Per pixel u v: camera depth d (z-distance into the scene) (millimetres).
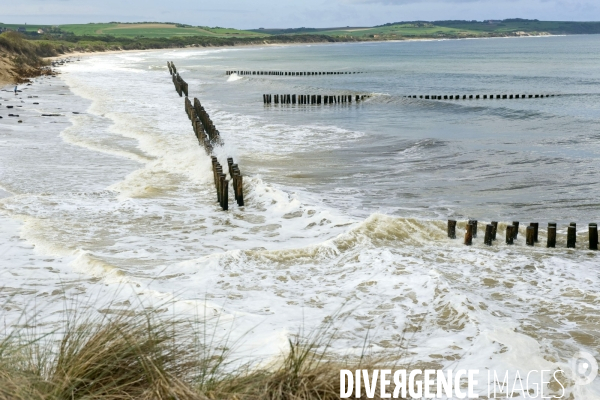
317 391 4246
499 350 6312
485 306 7918
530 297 8633
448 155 21125
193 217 13555
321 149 22422
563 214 14359
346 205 14992
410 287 8586
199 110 27906
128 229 12297
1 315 7051
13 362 4344
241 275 9367
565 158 20266
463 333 6918
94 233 11820
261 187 15594
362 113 35250
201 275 9273
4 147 21531
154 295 7926
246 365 5125
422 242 11891
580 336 7086
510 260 10562
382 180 17719
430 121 31281
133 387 4199
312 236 12234
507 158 20516
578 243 12031
